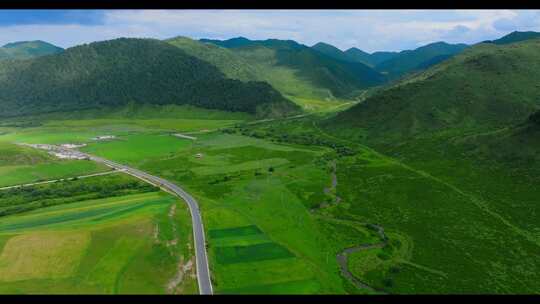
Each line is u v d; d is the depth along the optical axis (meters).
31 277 123.94
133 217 164.75
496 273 133.38
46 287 119.12
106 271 126.94
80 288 118.94
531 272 133.88
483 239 157.50
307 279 127.44
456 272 134.12
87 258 133.50
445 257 144.25
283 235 161.00
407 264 139.38
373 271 134.62
